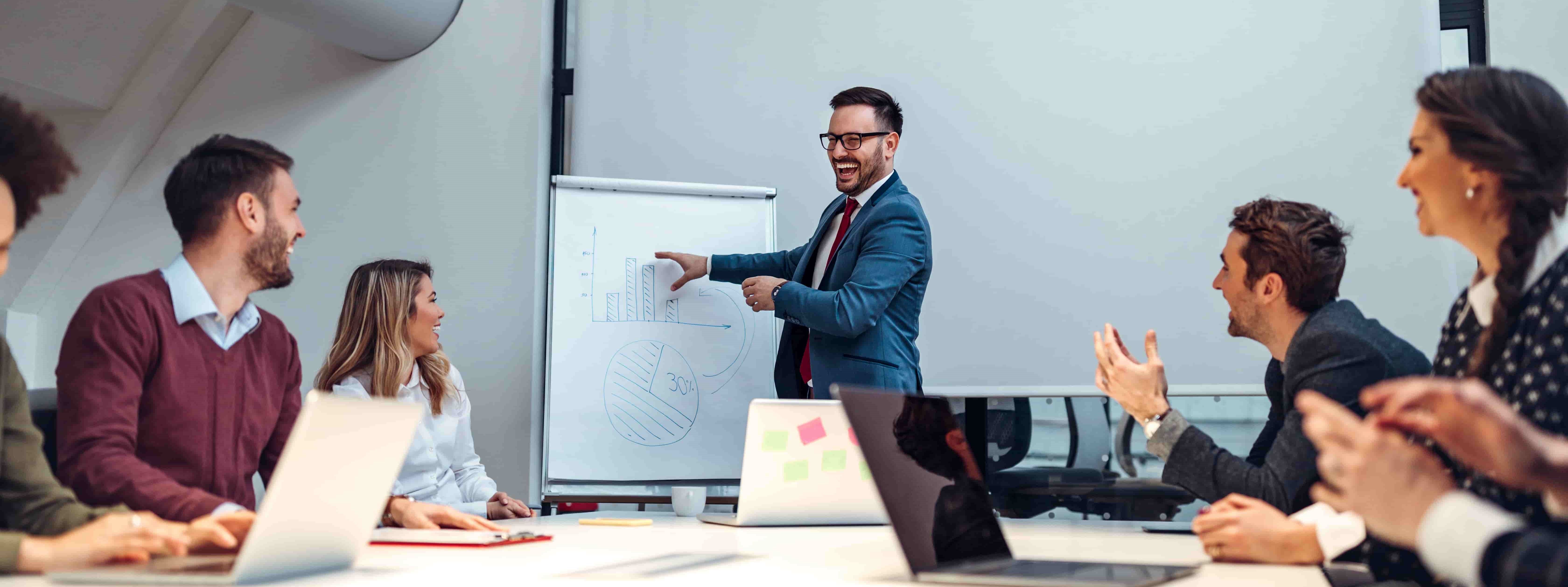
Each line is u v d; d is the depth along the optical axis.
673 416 3.10
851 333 2.54
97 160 3.57
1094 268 3.28
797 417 1.66
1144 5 3.31
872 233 2.65
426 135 3.62
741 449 3.10
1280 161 3.20
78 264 3.66
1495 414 0.68
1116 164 3.29
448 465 2.68
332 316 3.58
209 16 3.57
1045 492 2.57
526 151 3.57
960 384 3.31
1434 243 3.08
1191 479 1.48
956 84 3.40
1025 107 3.36
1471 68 1.02
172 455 1.56
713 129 3.54
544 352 3.57
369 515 1.05
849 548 1.34
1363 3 3.18
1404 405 0.72
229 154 1.58
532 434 3.47
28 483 1.17
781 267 3.12
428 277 2.69
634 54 3.61
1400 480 0.73
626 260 3.20
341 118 3.66
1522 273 0.98
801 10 3.52
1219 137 3.24
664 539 1.46
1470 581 0.70
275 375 1.78
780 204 3.47
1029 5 3.38
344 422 0.94
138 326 1.50
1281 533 1.21
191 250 1.60
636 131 3.58
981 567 1.11
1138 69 3.30
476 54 3.63
